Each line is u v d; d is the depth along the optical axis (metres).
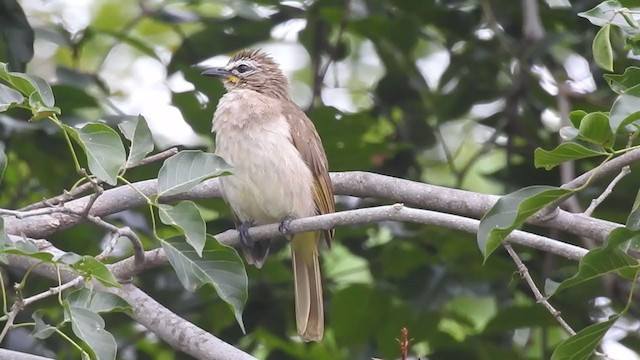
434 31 15.02
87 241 12.80
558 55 14.60
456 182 13.67
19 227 9.90
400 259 13.00
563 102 12.84
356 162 13.12
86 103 12.33
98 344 6.96
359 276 14.89
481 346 13.13
